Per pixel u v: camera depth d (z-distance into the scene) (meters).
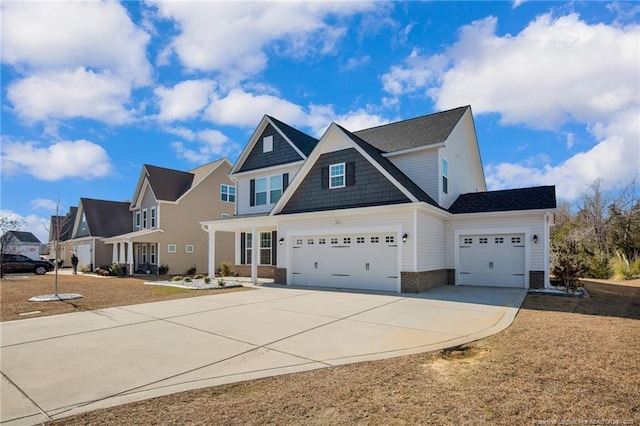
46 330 7.87
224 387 4.55
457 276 16.00
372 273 14.34
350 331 7.37
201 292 14.26
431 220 14.77
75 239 34.12
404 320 8.38
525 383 4.40
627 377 4.55
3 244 26.12
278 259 17.23
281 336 7.06
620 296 12.42
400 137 18.00
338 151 15.91
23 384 4.77
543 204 14.49
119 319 8.98
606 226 28.50
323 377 4.81
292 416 3.70
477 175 23.36
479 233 15.61
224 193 29.97
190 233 27.75
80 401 4.22
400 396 4.12
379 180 14.58
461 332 7.16
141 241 25.53
